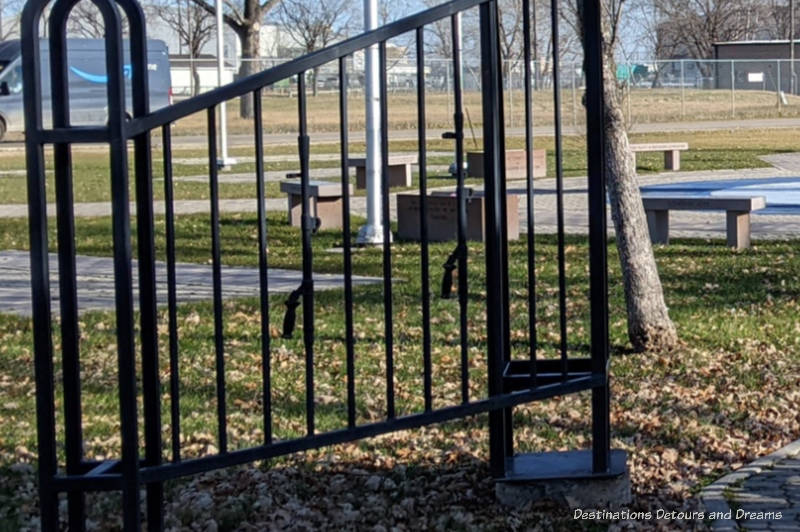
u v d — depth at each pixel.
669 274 11.59
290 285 11.59
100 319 9.78
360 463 5.79
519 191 21.55
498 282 4.78
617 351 8.08
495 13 4.76
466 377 4.73
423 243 4.61
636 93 53.50
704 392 6.96
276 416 6.67
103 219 18.48
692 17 72.31
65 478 4.16
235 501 5.19
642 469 5.55
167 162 4.23
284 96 49.81
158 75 39.47
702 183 19.33
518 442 6.01
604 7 7.64
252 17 46.50
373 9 13.55
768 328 8.77
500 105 4.93
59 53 4.07
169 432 6.29
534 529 4.70
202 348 8.52
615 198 8.02
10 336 9.30
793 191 18.58
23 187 25.38
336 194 16.58
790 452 5.74
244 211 19.39
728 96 53.72
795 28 77.69
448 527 4.78
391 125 42.09
